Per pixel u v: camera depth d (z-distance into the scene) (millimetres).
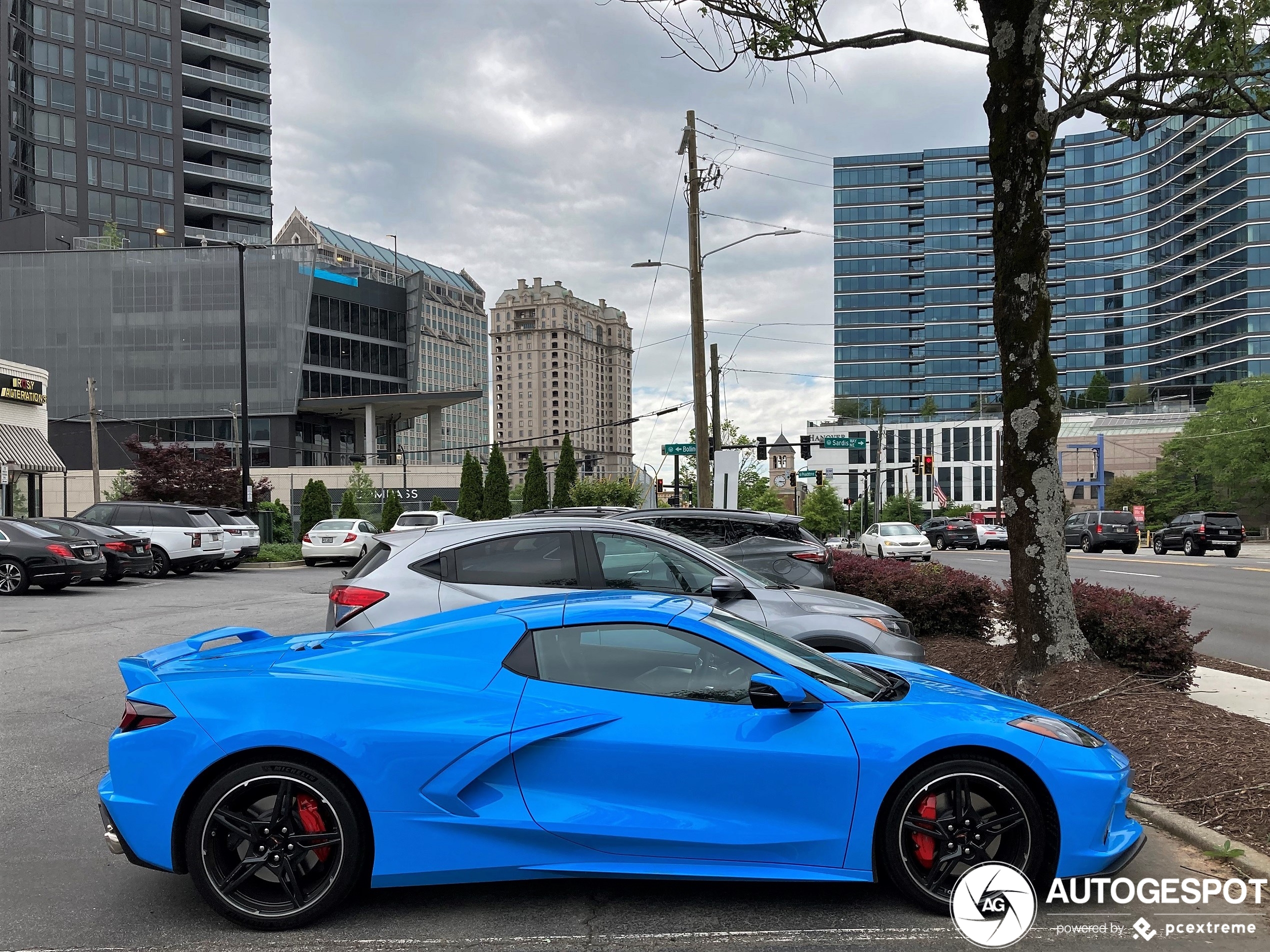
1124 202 141375
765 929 3639
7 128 75062
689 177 21891
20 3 76312
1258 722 6164
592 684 3828
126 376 75188
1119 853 3822
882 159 146500
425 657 3865
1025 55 6895
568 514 9875
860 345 145875
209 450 36625
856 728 3754
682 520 8969
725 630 3969
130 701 3779
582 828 3648
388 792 3637
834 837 3697
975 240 142500
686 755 3682
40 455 32531
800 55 8250
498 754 3664
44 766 6012
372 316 86250
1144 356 137125
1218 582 20203
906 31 8219
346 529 30281
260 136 94875
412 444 112812
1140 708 6316
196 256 76375
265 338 77000
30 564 17250
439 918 3742
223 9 91312
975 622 10492
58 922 3717
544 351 72250
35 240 75125
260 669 3895
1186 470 76688
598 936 3582
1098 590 8883
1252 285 108688
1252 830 4605
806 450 42281
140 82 84062
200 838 3604
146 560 20844
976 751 3803
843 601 7012
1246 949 3531
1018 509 7301
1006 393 7324
